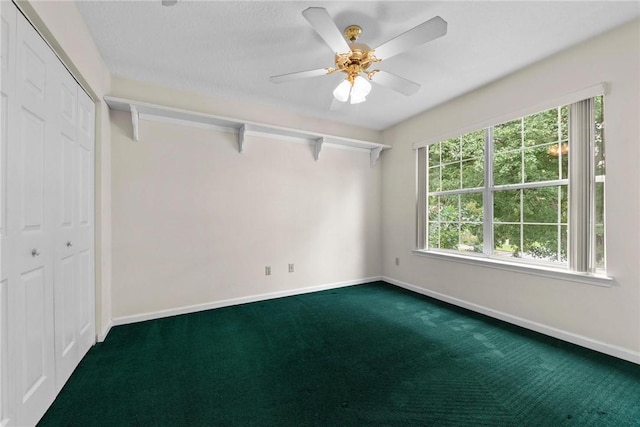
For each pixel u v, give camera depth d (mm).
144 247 2709
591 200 2117
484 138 2936
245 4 1710
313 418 1418
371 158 4211
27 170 1303
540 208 2523
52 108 1521
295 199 3580
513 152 2715
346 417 1424
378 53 1781
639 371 1812
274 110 3412
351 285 4027
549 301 2369
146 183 2715
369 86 1909
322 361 1971
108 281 2453
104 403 1512
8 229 1173
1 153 1132
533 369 1860
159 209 2777
